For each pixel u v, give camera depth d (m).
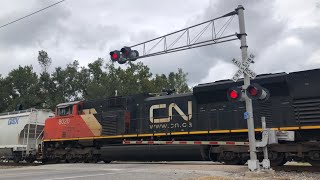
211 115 19.38
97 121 24.12
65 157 25.84
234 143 17.22
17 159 30.50
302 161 16.16
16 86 73.12
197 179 12.16
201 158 19.00
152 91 64.88
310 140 16.22
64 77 75.81
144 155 21.08
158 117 21.64
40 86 75.06
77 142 25.25
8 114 33.25
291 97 16.78
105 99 24.52
